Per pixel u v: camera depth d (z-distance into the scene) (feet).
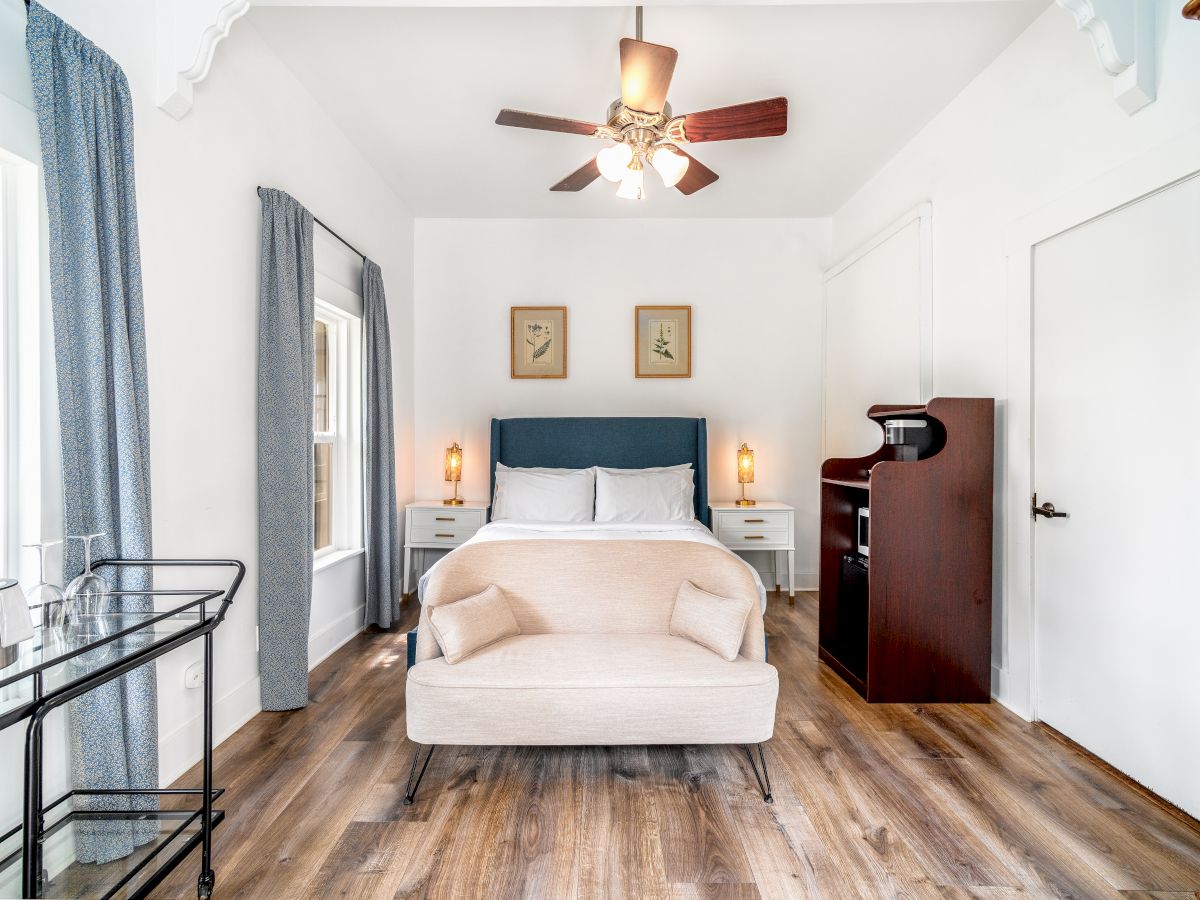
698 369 15.14
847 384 13.61
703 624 7.22
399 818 5.84
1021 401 8.14
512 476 13.09
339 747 7.24
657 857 5.28
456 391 15.06
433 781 6.53
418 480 15.10
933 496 8.59
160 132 6.32
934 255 10.24
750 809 6.02
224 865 5.14
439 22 7.80
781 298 15.07
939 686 8.64
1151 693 6.30
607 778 6.61
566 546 8.35
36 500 5.00
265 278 8.05
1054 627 7.68
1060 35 7.44
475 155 11.61
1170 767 6.09
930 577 8.61
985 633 8.65
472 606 7.19
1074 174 7.27
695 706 6.37
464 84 9.23
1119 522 6.68
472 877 5.02
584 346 15.06
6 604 3.80
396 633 11.76
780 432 15.12
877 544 8.59
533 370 14.99
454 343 15.06
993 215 8.72
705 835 5.59
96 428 5.07
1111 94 6.74
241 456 7.79
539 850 5.37
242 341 7.80
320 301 10.12
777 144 11.13
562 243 15.02
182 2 6.26
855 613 10.36
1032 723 7.98
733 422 15.12
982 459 8.59
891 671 8.64
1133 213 6.49
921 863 5.21
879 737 7.59
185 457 6.72
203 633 4.79
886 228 11.61
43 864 4.81
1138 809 6.02
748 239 15.06
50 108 4.71
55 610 4.30
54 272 4.71
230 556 7.56
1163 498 6.17
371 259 12.17
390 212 13.24
